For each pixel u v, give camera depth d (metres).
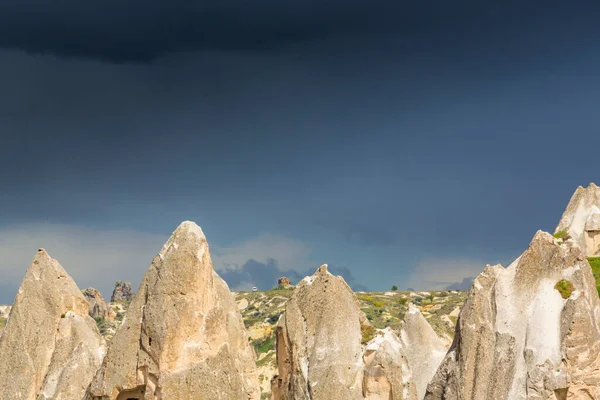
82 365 69.75
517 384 60.12
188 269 63.62
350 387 64.88
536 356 60.09
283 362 69.31
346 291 68.56
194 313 63.34
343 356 66.12
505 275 64.19
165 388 61.66
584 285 61.88
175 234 64.81
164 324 62.69
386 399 64.06
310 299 68.62
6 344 70.94
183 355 62.62
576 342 59.56
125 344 63.97
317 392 65.06
